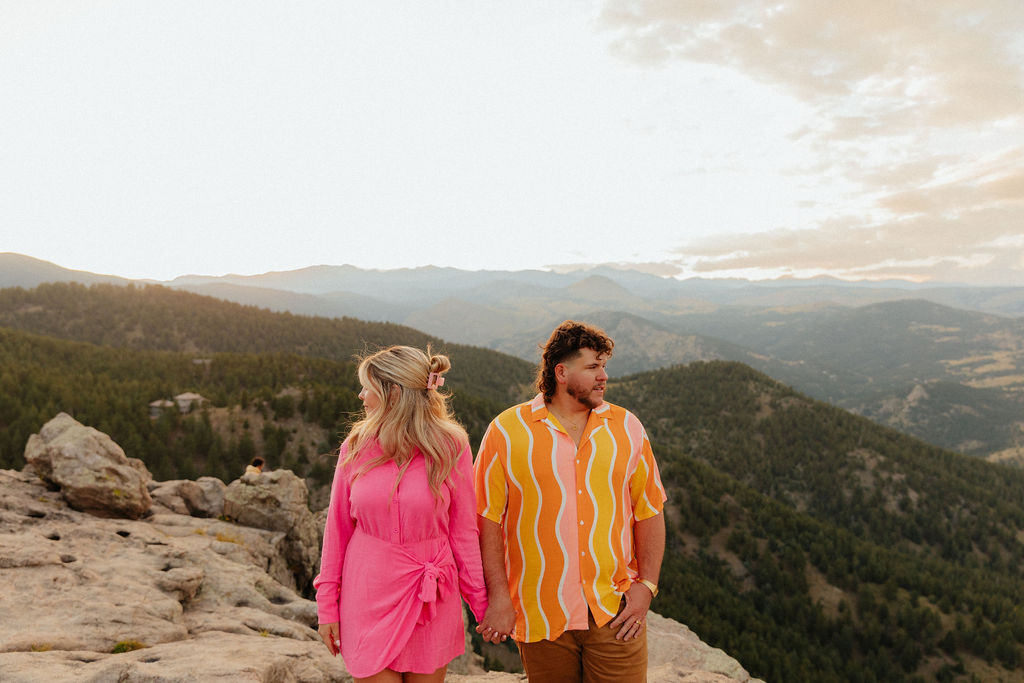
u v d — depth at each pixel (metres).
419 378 2.47
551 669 2.57
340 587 2.53
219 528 10.61
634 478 2.62
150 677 3.29
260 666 3.80
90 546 7.00
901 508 160.00
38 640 4.08
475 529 2.55
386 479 2.42
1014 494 171.75
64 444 9.12
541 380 2.64
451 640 2.52
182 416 98.38
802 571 108.00
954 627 92.88
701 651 5.64
